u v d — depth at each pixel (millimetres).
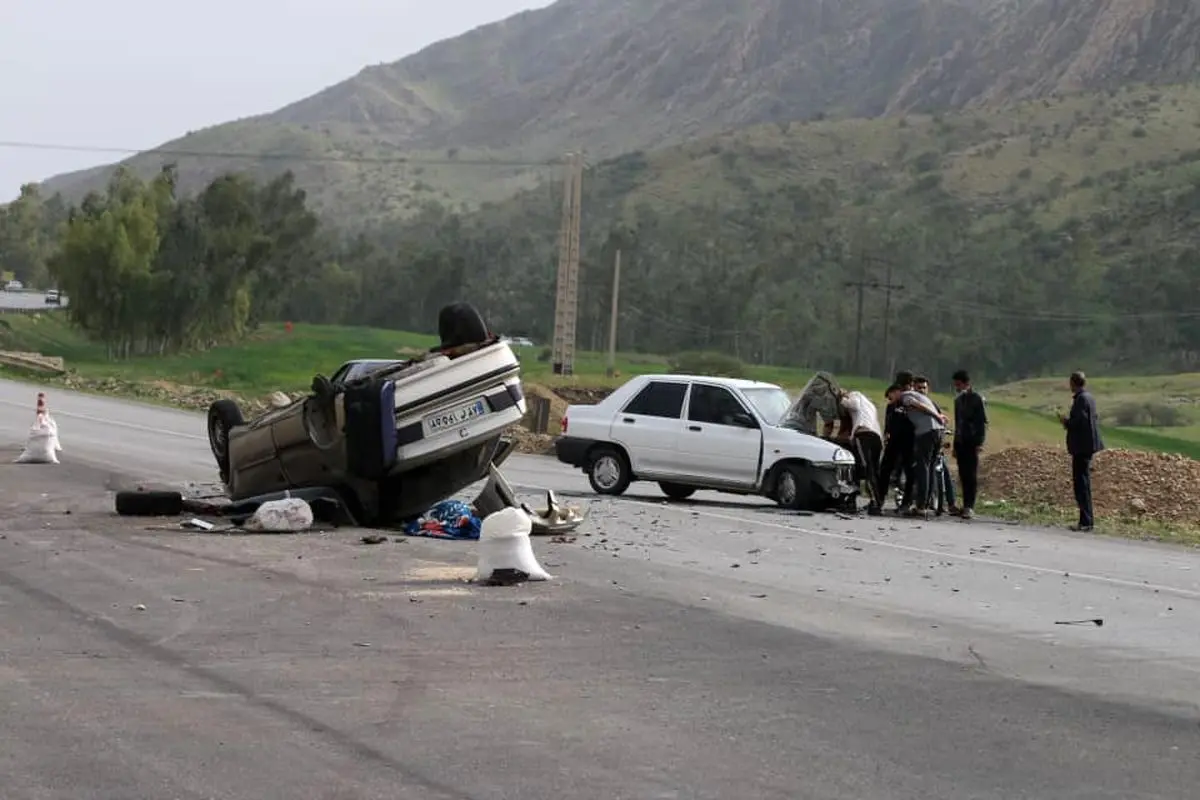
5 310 113688
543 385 53875
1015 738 8281
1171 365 104875
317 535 16219
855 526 20141
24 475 22344
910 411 22188
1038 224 143375
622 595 12773
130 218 96375
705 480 22531
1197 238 124875
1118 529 22156
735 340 111562
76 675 9000
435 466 17219
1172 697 9531
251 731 7828
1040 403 88125
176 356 94438
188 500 18297
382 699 8641
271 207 113188
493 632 10812
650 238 147750
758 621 11781
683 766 7445
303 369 82562
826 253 125625
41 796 6625
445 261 129000
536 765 7359
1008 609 13102
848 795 7047
